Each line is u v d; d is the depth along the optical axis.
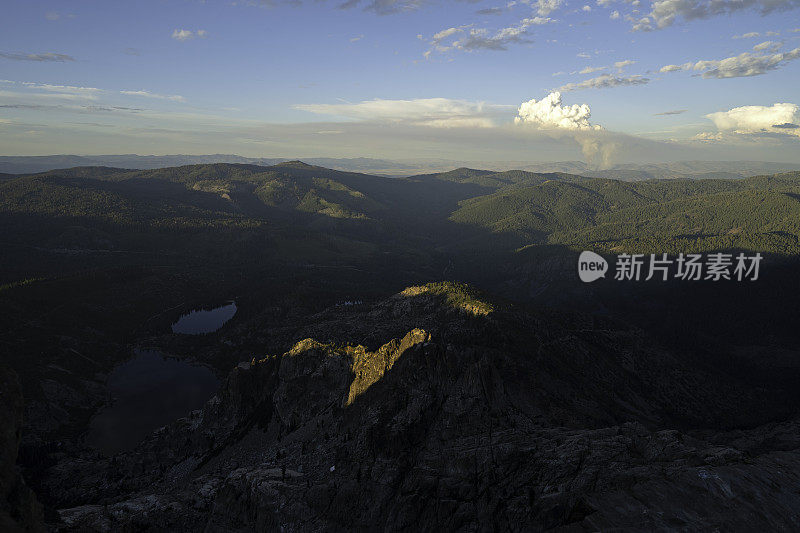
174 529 88.31
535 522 68.75
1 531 48.62
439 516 73.69
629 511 65.88
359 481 81.50
